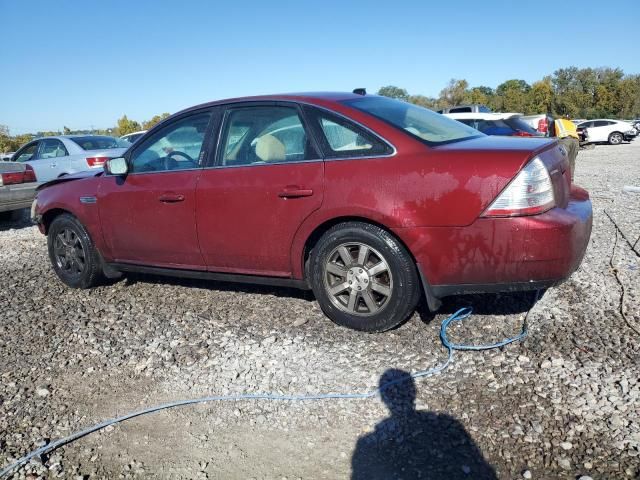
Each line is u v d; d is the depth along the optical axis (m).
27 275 5.77
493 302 4.09
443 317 3.89
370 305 3.61
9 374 3.54
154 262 4.55
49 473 2.56
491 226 3.11
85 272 5.01
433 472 2.38
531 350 3.32
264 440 2.70
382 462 2.48
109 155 10.84
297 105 3.85
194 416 2.95
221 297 4.64
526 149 3.18
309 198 3.62
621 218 6.75
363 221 3.53
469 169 3.15
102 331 4.12
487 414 2.75
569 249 3.12
